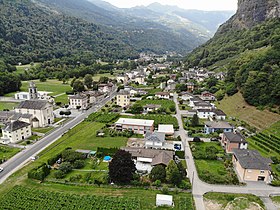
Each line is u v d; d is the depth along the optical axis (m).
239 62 164.00
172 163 63.44
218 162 76.56
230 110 129.50
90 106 145.50
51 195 58.31
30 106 108.31
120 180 62.72
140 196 58.91
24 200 56.53
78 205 55.09
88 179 64.88
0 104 146.75
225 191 61.25
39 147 86.12
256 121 107.88
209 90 170.12
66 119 119.75
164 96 166.00
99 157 79.00
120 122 103.94
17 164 73.56
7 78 177.88
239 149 76.44
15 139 90.31
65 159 74.25
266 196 59.66
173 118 117.81
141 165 72.75
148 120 106.81
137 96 170.75
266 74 121.38
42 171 65.81
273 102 113.31
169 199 55.59
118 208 54.50
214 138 94.19
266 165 66.31
